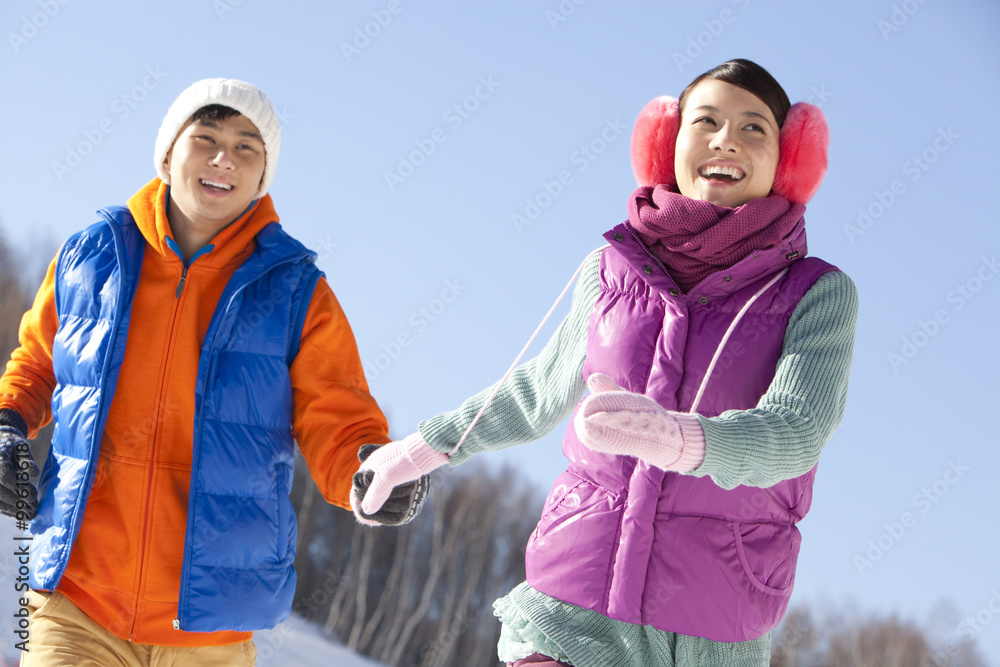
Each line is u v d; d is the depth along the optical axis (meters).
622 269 2.08
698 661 1.86
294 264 2.54
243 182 2.52
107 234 2.50
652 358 1.97
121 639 2.30
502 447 2.25
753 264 1.94
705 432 1.53
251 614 2.34
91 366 2.37
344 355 2.56
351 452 2.45
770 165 2.11
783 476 1.65
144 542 2.30
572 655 1.90
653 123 2.26
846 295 1.90
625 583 1.87
